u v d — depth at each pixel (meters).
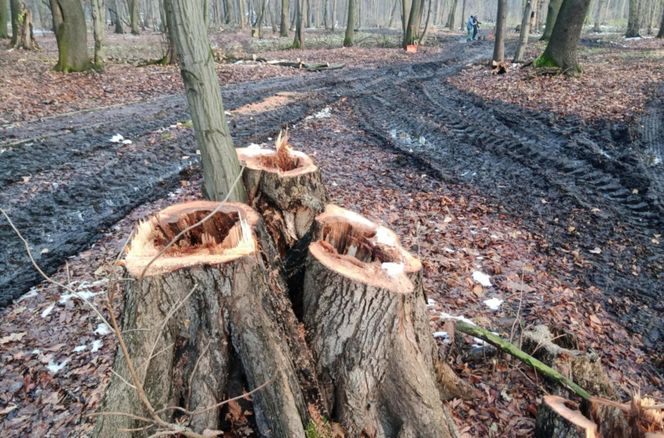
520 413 3.38
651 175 7.86
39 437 3.40
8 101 11.94
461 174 8.62
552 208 7.20
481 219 6.84
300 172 3.49
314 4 51.66
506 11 17.78
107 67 17.62
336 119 12.17
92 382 3.83
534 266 5.64
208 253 2.54
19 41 21.48
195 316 2.49
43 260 5.67
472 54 25.09
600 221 6.72
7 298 4.99
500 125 11.23
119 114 11.70
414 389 2.66
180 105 12.84
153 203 7.23
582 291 5.18
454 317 4.20
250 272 2.51
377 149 9.98
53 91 13.32
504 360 3.80
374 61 22.44
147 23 44.47
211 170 3.26
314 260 2.71
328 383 2.76
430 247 5.91
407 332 2.70
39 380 3.89
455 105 13.39
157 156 9.11
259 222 2.82
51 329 4.48
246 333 2.49
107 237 6.20
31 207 6.94
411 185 8.11
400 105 13.58
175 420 2.49
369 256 2.93
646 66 16.08
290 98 13.95
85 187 7.66
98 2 16.11
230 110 12.30
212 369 2.50
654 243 6.14
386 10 71.38
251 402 2.60
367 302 2.55
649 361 4.24
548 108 11.86
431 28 42.75
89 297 4.86
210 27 36.47
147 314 2.46
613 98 11.98
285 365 2.54
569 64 14.84
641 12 38.78
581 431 2.70
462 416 3.30
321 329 2.71
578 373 3.45
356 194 7.62
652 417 2.66
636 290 5.24
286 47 27.77
